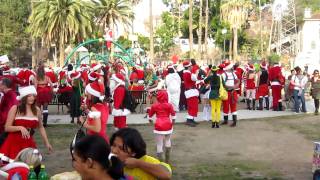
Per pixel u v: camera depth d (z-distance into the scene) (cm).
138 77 1984
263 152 1215
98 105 768
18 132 699
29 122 712
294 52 6862
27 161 575
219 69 1603
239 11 6869
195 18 7162
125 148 385
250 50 7525
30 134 722
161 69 3131
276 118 1831
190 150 1231
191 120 1634
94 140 304
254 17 8006
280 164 1077
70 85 1844
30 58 7125
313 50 6369
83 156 300
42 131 749
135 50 4203
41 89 1522
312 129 1573
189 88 1630
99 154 301
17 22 6812
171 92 1825
